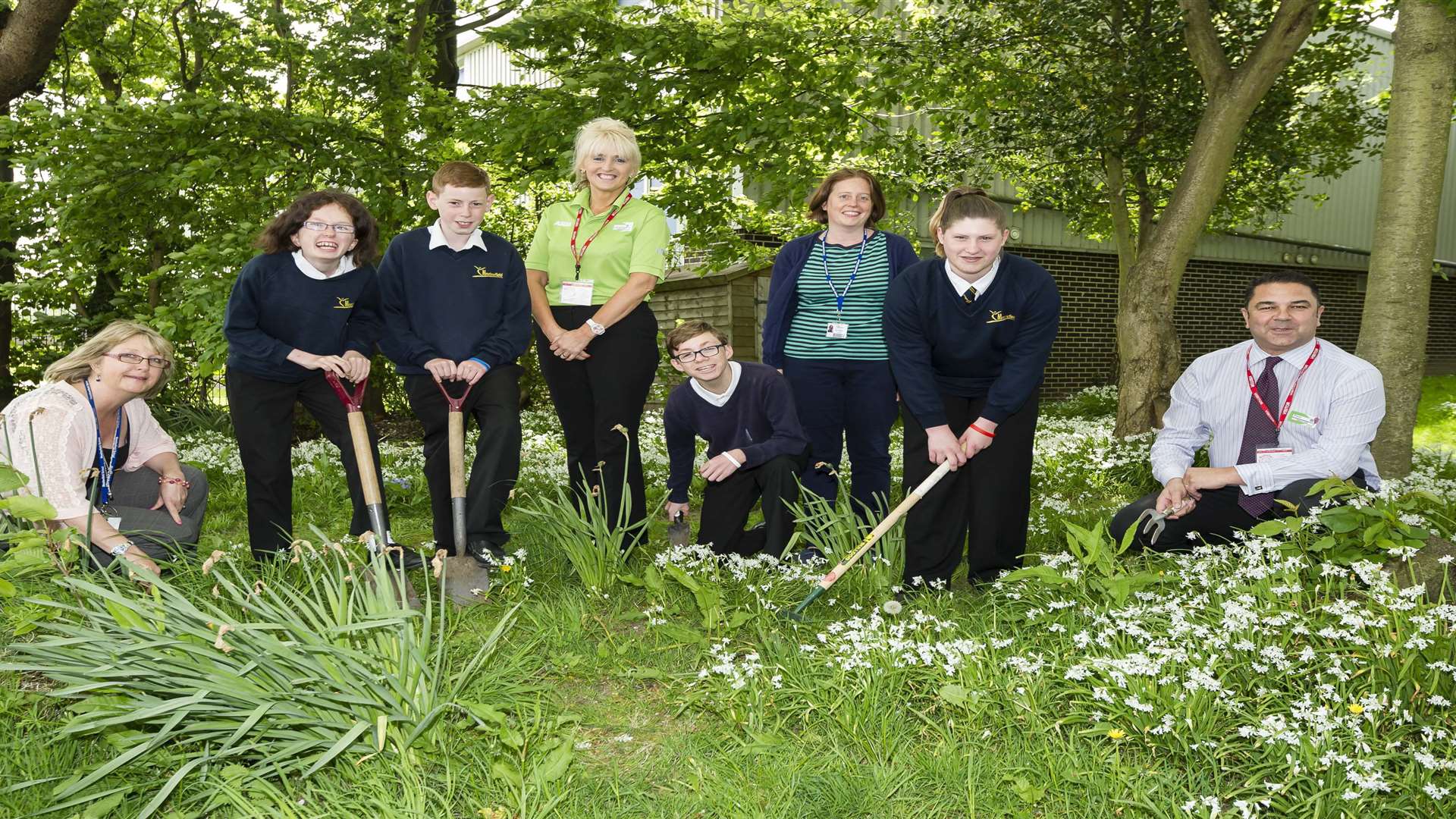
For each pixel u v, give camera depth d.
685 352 4.12
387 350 4.03
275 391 3.85
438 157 8.95
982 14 9.70
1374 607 2.94
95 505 3.71
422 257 3.96
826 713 2.65
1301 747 2.25
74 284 9.34
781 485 4.12
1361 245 20.14
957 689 2.59
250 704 2.36
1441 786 2.16
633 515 4.49
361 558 3.34
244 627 2.37
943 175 11.13
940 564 3.82
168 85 12.48
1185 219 8.45
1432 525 4.21
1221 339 18.50
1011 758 2.41
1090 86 9.62
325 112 10.60
